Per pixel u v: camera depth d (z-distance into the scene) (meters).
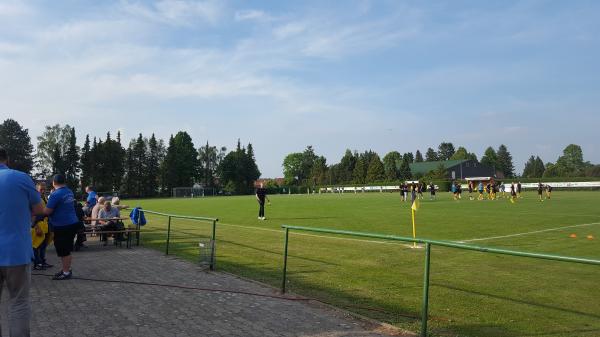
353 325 6.51
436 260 12.02
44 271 10.66
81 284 9.19
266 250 13.97
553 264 11.47
